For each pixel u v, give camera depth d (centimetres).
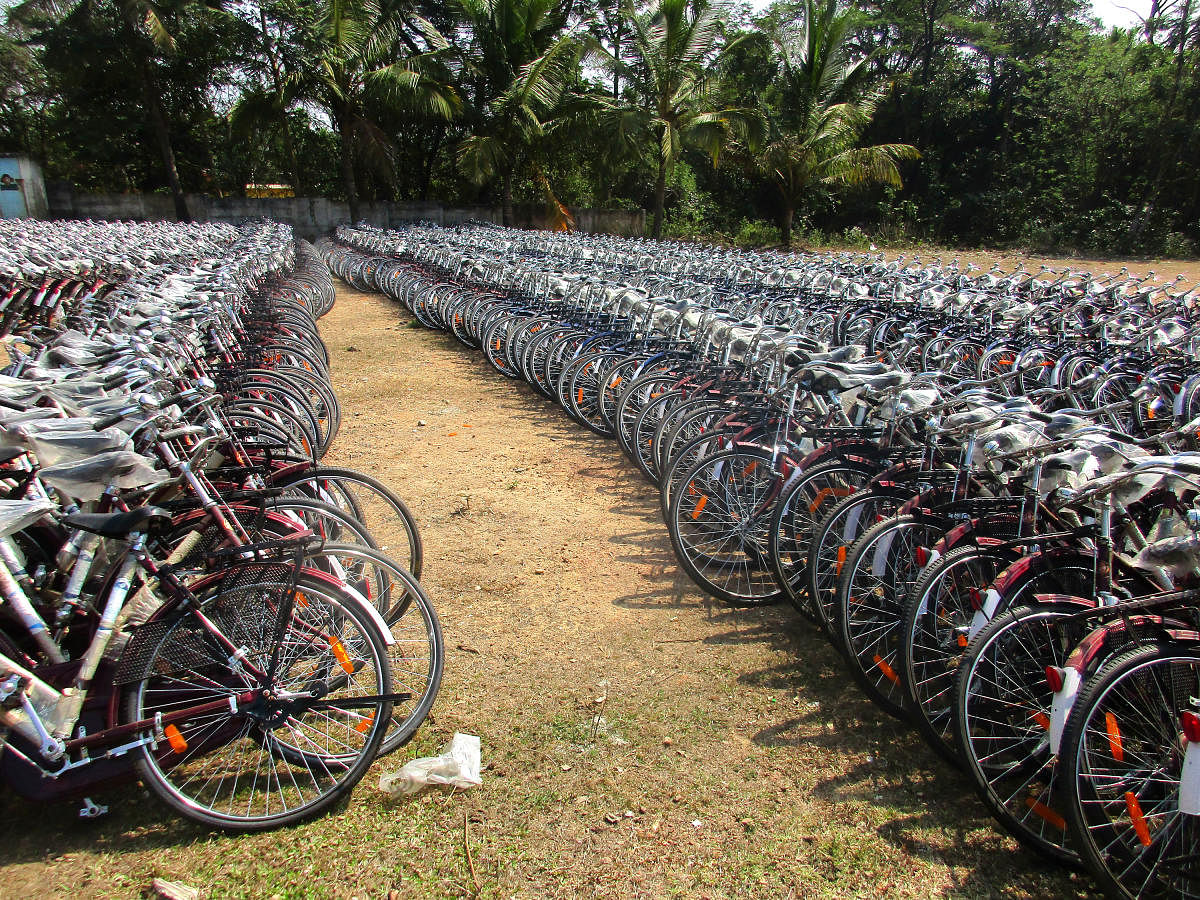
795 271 820
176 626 212
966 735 215
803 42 1972
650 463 456
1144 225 2139
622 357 549
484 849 213
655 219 1964
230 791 233
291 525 276
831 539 295
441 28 2244
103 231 1270
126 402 254
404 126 2180
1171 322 540
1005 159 2522
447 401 662
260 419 379
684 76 1847
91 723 213
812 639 317
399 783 232
